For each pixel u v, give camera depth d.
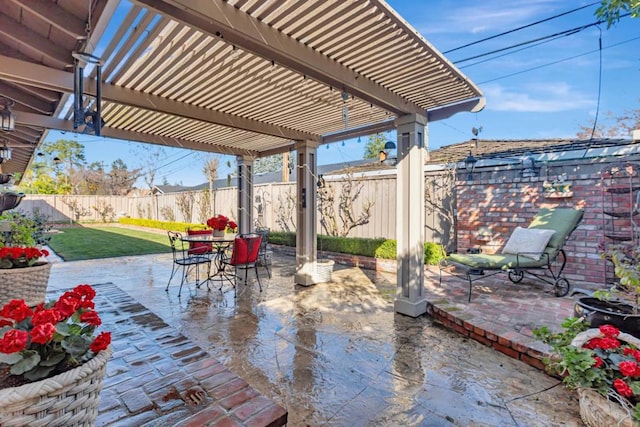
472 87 3.28
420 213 3.74
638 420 1.56
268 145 6.30
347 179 7.54
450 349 2.87
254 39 2.13
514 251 4.38
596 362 1.79
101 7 2.01
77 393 1.22
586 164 4.59
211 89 3.35
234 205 10.53
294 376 2.41
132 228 14.82
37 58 2.69
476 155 5.65
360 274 5.91
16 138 5.27
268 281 5.36
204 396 2.01
